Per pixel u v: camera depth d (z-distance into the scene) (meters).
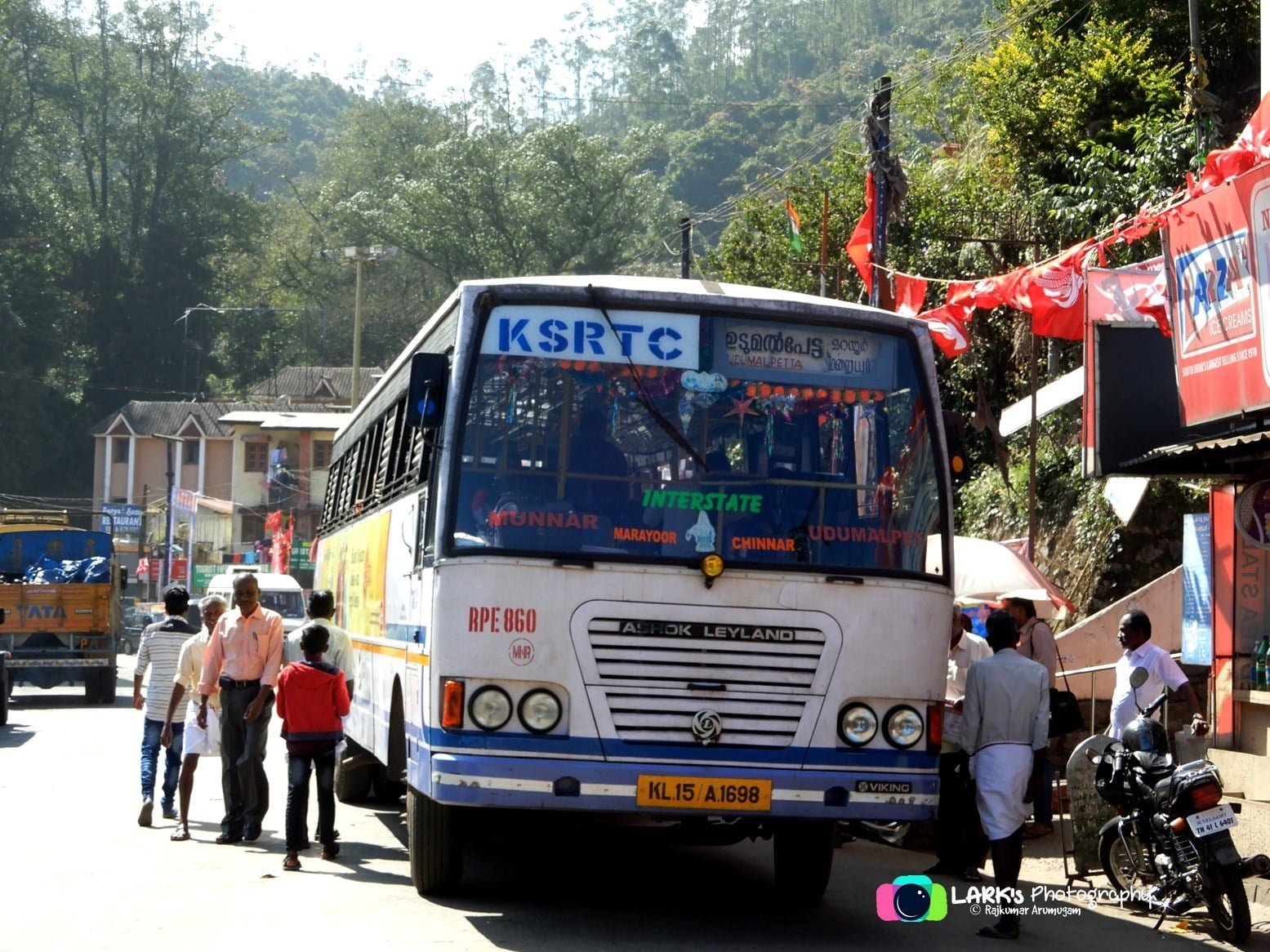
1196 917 8.46
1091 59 21.80
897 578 7.70
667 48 125.88
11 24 77.50
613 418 7.65
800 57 122.31
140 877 9.11
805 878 8.59
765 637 7.46
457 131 70.94
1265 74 12.28
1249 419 9.23
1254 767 10.73
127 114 82.69
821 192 25.86
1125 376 10.89
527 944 7.28
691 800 7.26
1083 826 9.23
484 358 7.68
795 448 7.76
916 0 121.62
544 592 7.34
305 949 7.05
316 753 9.88
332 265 84.88
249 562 63.69
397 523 9.81
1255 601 11.20
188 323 81.44
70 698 28.88
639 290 7.81
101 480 75.12
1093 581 16.48
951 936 8.05
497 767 7.20
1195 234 9.61
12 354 70.38
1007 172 22.94
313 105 146.75
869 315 8.01
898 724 7.59
